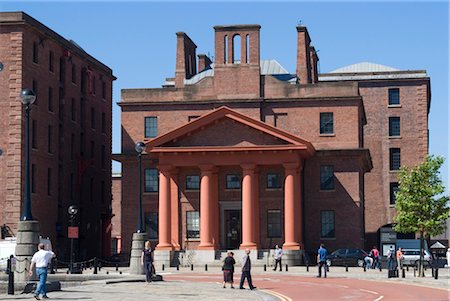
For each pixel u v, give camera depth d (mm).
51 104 79312
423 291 41594
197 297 35594
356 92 78125
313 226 76312
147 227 77688
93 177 90500
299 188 72062
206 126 72938
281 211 74500
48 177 77875
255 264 69688
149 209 77812
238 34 80438
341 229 75875
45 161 77062
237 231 74875
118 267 71938
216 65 80250
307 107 78562
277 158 71438
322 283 48625
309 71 88562
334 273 59688
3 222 71500
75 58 86125
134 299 33656
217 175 73562
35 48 76000
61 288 40156
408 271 67375
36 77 75750
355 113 77875
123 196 78562
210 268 68750
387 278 54188
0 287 36688
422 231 57594
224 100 79375
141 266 51875
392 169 101312
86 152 88438
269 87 79375
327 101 78250
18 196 71500
